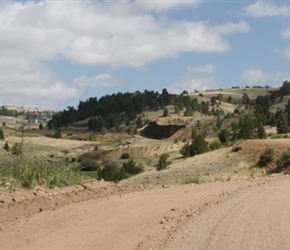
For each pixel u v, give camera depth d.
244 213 9.79
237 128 73.50
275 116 105.69
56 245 7.36
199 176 32.09
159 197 12.35
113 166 32.84
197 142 58.19
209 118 151.75
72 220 9.16
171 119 149.88
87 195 12.09
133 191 13.53
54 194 11.56
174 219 9.31
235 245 7.25
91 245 7.37
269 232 8.10
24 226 8.62
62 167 14.89
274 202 11.27
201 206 10.85
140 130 172.00
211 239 7.61
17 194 11.09
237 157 39.12
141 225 8.80
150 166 64.69
